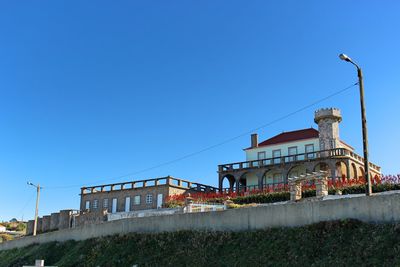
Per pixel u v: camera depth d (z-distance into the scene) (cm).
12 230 9594
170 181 5906
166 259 2614
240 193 5012
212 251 2475
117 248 3056
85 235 3625
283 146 6288
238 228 2588
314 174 3409
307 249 2109
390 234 1966
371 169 6056
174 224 2927
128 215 4725
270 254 2202
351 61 2545
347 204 2209
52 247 3841
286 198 4244
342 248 2020
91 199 6600
